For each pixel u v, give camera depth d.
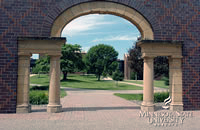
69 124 7.33
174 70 10.23
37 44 9.49
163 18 10.37
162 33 10.32
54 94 9.59
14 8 9.66
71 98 17.19
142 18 10.30
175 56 10.14
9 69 9.45
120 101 14.88
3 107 9.35
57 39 9.44
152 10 10.34
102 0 10.04
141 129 6.77
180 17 10.48
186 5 10.57
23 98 9.43
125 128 6.86
